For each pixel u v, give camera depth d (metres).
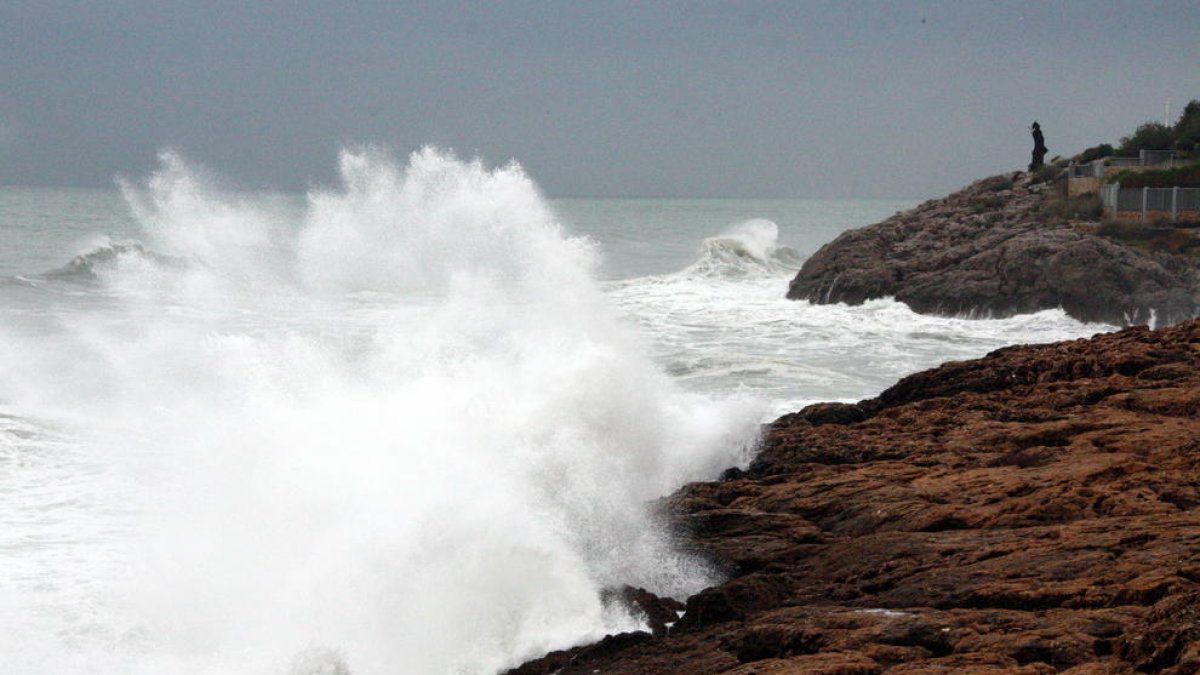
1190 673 8.01
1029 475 15.15
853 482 16.16
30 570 15.70
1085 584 10.45
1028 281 50.03
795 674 9.25
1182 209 57.81
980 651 9.31
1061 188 64.75
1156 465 14.90
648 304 54.31
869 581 12.13
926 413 20.23
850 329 46.19
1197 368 21.12
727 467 18.94
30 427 23.30
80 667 12.91
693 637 11.88
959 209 65.38
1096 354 22.42
